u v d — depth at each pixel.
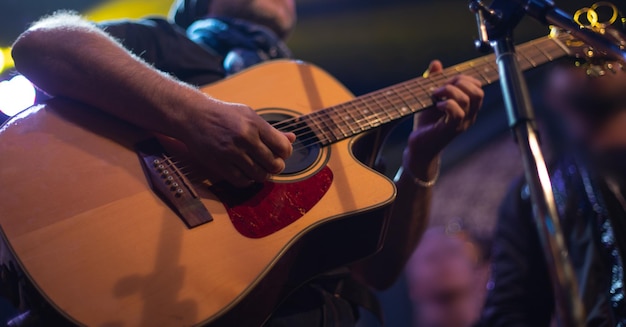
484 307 1.88
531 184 0.93
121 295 1.06
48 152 1.25
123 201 1.20
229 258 1.15
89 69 1.29
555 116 1.79
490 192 3.74
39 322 1.07
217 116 1.25
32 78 1.34
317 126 1.46
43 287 1.04
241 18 2.09
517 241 1.84
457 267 3.23
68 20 1.40
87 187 1.20
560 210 1.62
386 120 1.50
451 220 3.78
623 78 1.62
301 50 3.46
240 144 1.23
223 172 1.25
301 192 1.31
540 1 1.24
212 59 1.82
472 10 1.30
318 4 3.37
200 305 1.08
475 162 3.88
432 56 3.40
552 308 1.76
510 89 1.10
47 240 1.11
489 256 3.39
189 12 2.19
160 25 1.76
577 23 1.22
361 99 1.57
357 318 1.55
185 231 1.17
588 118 1.66
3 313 2.19
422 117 1.66
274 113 1.53
